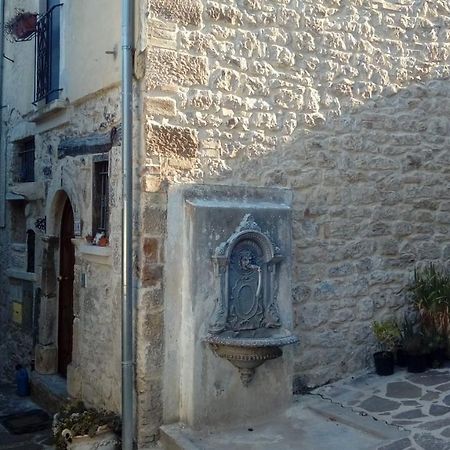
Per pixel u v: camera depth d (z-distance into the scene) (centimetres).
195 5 489
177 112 481
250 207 494
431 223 627
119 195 498
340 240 570
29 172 777
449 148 639
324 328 559
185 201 478
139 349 466
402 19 610
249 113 520
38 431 576
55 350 679
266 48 529
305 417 493
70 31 609
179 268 478
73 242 597
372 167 589
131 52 475
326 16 563
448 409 464
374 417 470
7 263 813
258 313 492
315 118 555
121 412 477
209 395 473
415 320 609
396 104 606
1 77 833
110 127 525
